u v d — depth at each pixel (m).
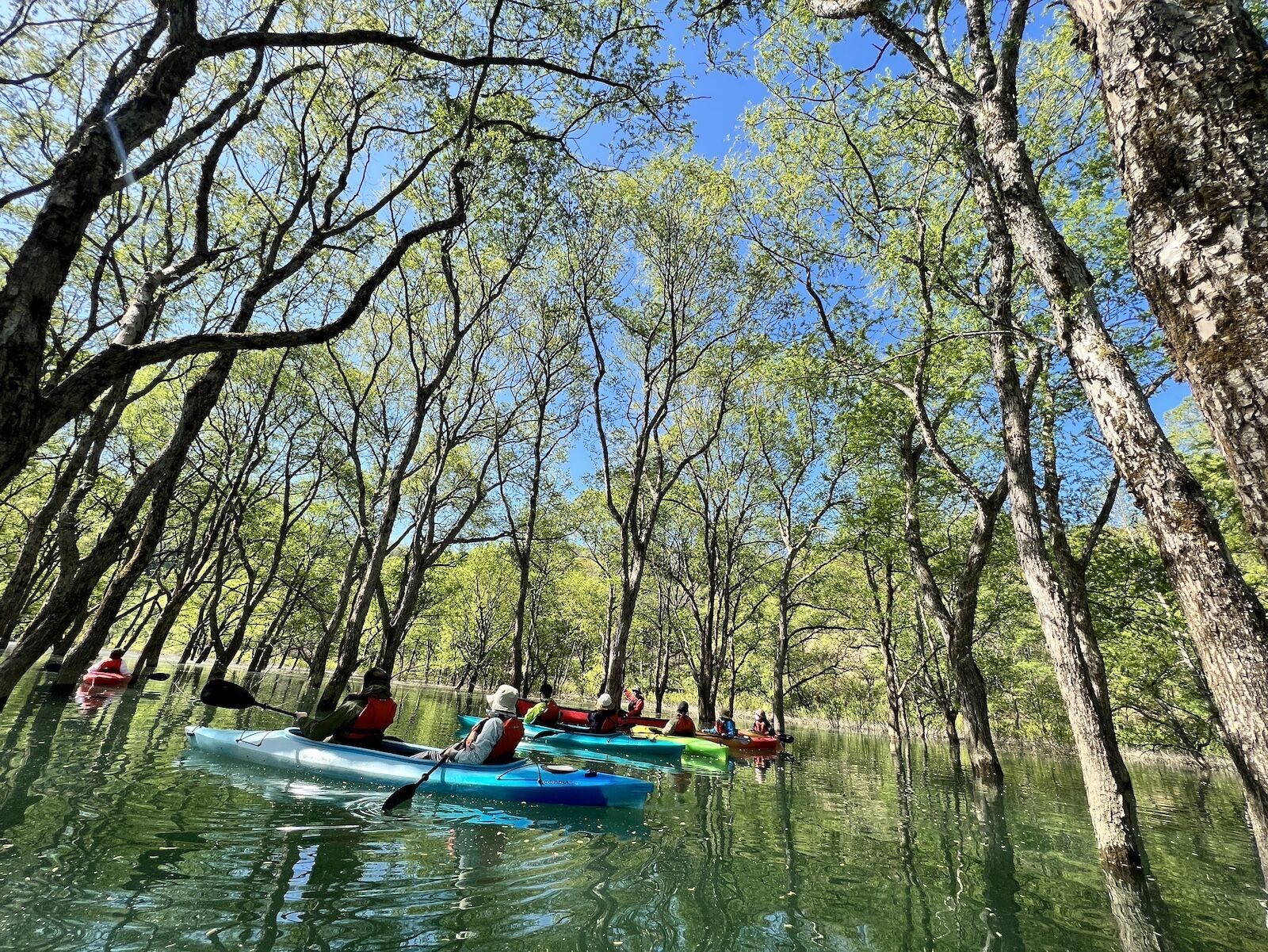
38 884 3.46
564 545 31.31
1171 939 4.26
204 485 21.19
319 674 17.69
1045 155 10.18
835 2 5.03
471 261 14.64
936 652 17.45
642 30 8.09
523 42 8.83
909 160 11.06
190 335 3.93
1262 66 1.77
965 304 10.03
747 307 18.16
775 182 13.41
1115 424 3.53
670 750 12.12
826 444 18.70
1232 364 1.63
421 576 17.09
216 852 4.27
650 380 17.58
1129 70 1.99
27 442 3.18
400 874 4.21
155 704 12.31
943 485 14.24
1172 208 1.83
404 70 9.17
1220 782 15.91
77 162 3.41
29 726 8.13
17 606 9.18
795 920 4.11
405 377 21.55
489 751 7.20
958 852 6.28
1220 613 2.75
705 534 22.61
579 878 4.48
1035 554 6.67
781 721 19.31
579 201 11.71
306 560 26.47
